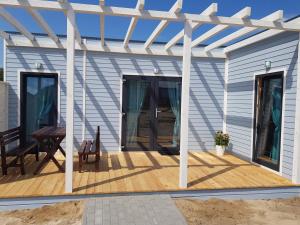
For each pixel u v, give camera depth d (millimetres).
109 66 6887
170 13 4156
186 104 4324
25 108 6684
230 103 7184
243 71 6547
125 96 7008
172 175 5031
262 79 5961
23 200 3932
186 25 4230
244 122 6492
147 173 5125
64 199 4035
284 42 5117
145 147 7184
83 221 3416
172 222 3457
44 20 5020
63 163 5699
